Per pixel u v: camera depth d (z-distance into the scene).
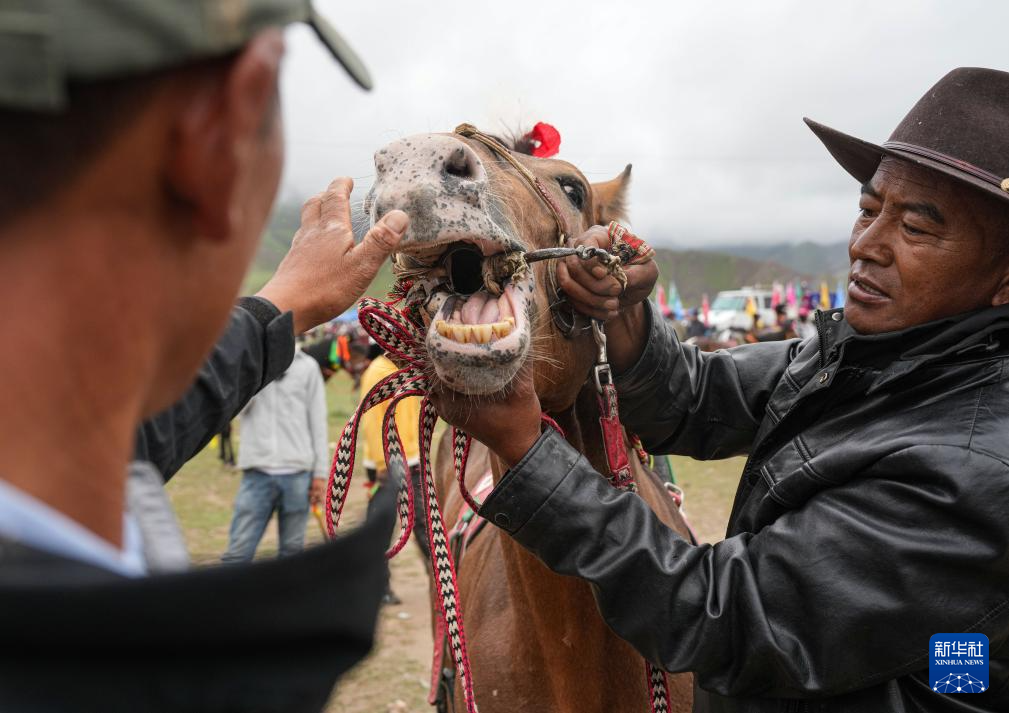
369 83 0.62
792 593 1.30
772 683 1.34
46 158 0.47
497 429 1.43
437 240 1.37
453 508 3.06
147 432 1.12
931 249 1.37
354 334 16.30
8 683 0.45
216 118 0.50
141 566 0.62
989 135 1.34
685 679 2.05
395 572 6.73
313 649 0.53
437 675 2.62
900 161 1.41
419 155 1.39
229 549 5.13
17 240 0.48
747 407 1.86
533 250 1.56
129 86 0.47
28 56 0.42
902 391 1.38
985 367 1.33
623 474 1.66
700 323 28.69
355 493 8.12
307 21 0.54
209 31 0.46
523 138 2.09
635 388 1.80
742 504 1.58
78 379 0.50
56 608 0.43
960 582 1.21
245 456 5.12
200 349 0.60
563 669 1.84
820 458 1.36
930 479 1.23
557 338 1.67
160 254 0.52
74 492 0.51
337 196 1.45
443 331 1.34
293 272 1.40
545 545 1.41
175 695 0.48
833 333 1.59
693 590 1.36
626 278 1.54
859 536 1.26
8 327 0.48
